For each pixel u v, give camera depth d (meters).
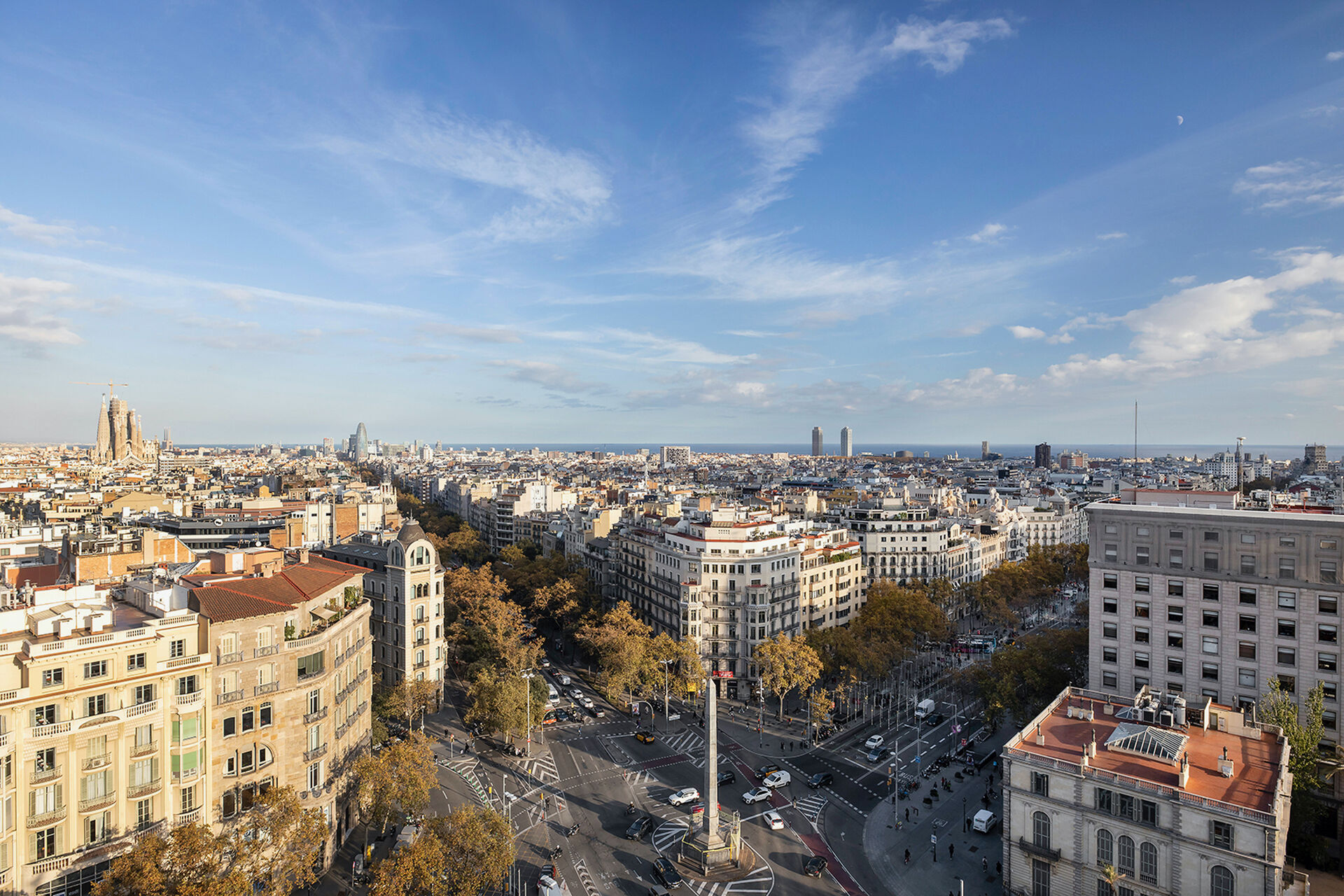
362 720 111.06
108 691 74.25
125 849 73.44
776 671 144.12
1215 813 72.50
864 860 98.19
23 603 80.19
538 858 97.31
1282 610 104.12
